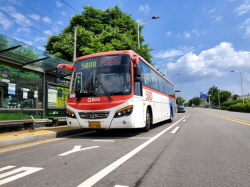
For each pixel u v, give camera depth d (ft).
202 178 10.32
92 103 24.18
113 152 16.35
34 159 14.65
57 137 26.63
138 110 25.45
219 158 14.26
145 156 14.92
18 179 10.44
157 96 37.09
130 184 9.52
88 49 64.95
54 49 75.36
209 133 27.43
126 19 96.89
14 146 20.26
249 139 22.17
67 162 13.56
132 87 24.50
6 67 29.09
